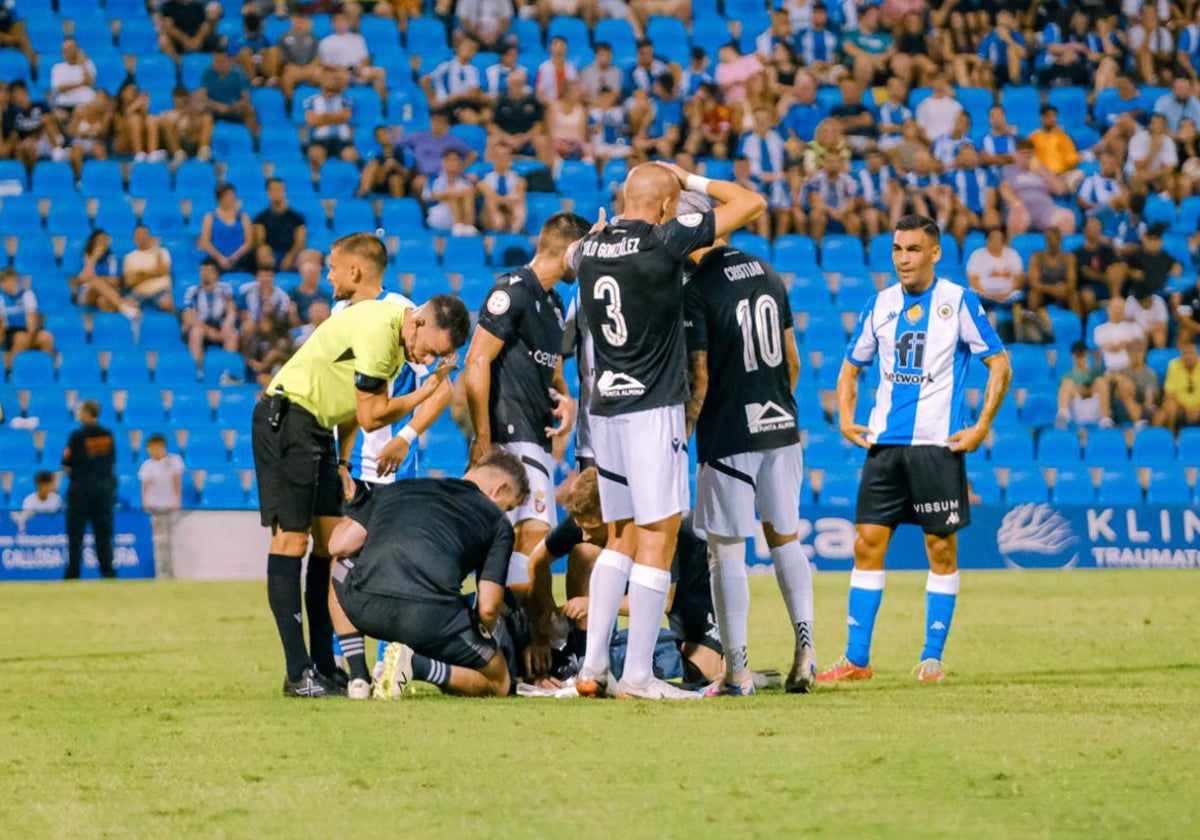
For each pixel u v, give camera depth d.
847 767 19.41
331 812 17.30
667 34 89.19
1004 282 77.81
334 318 27.56
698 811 17.12
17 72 83.44
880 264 79.69
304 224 74.81
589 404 26.50
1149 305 76.75
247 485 67.38
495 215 78.31
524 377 29.94
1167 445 72.44
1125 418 73.44
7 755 21.06
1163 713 23.83
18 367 71.00
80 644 38.06
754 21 90.38
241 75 82.50
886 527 30.39
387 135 80.31
